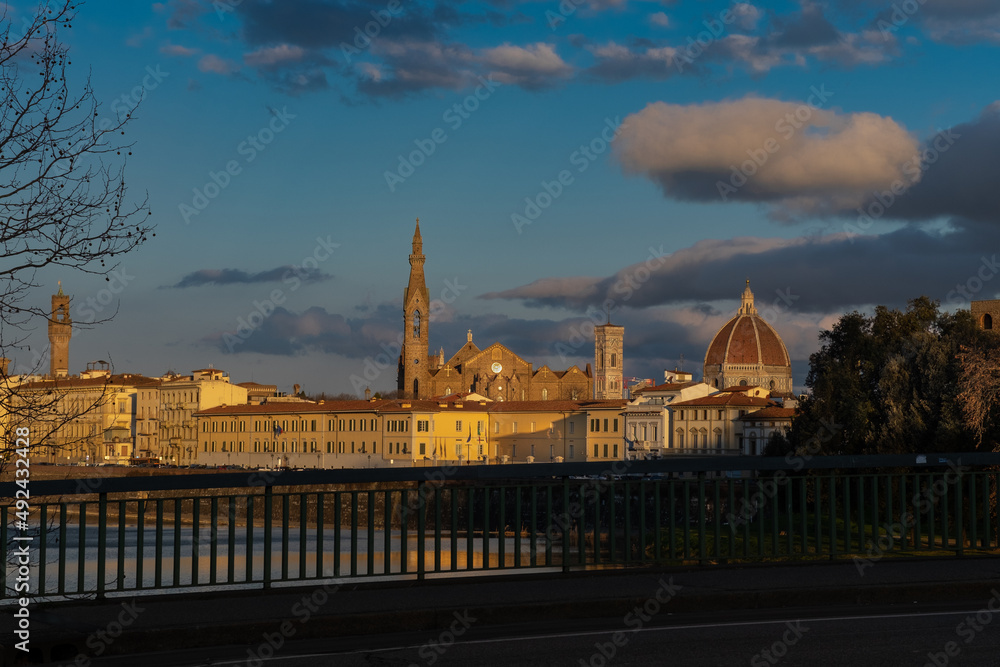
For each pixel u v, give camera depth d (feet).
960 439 221.46
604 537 236.84
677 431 543.39
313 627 47.83
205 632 46.34
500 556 61.57
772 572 61.67
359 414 593.01
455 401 613.52
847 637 45.70
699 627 48.26
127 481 53.98
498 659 42.06
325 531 307.78
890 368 255.29
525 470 61.93
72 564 181.16
